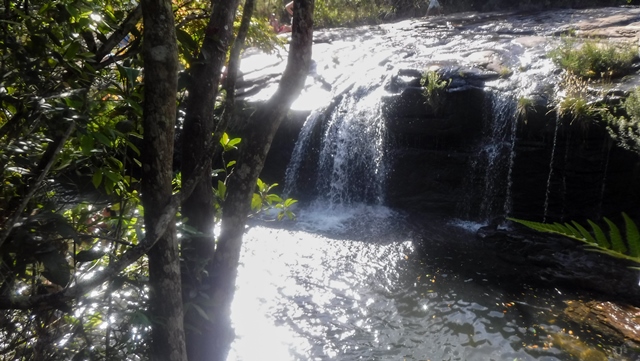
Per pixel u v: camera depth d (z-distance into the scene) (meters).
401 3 15.84
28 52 2.05
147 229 1.97
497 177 7.50
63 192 2.52
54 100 2.05
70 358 2.33
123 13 2.71
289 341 4.80
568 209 7.09
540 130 7.07
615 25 10.46
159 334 2.14
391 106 8.14
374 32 13.02
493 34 11.23
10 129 2.04
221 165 8.24
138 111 2.16
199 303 2.50
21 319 2.40
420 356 4.57
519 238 6.75
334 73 10.00
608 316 5.08
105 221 2.80
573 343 4.67
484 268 6.13
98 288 2.55
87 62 2.15
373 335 4.88
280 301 5.43
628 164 6.57
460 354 4.58
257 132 2.52
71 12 2.09
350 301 5.45
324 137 8.70
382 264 6.25
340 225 7.54
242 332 4.92
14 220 1.83
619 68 7.55
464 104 7.75
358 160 8.47
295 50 2.44
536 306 5.30
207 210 2.60
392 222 7.63
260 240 6.91
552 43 9.48
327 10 14.99
